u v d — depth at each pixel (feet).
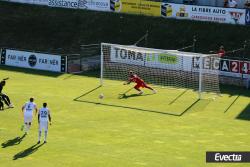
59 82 323.98
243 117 266.16
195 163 207.31
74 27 399.65
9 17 418.92
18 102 282.97
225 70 326.44
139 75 334.44
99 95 297.12
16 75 338.13
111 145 225.97
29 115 237.04
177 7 384.68
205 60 315.58
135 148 222.89
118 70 342.44
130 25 390.42
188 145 226.99
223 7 373.81
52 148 221.66
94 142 229.25
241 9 369.91
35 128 245.86
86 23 400.26
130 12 397.60
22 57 359.46
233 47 360.89
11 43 395.34
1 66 359.25
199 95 297.74
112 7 402.11
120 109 275.18
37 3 426.51
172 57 327.47
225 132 244.42
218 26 375.04
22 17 417.49
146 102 287.89
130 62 341.00
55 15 412.77
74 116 262.88
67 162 207.10
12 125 248.93
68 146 224.12
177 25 382.42
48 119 228.43
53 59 351.05
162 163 207.10
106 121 256.73
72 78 333.42
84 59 358.23
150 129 246.68
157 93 304.50
